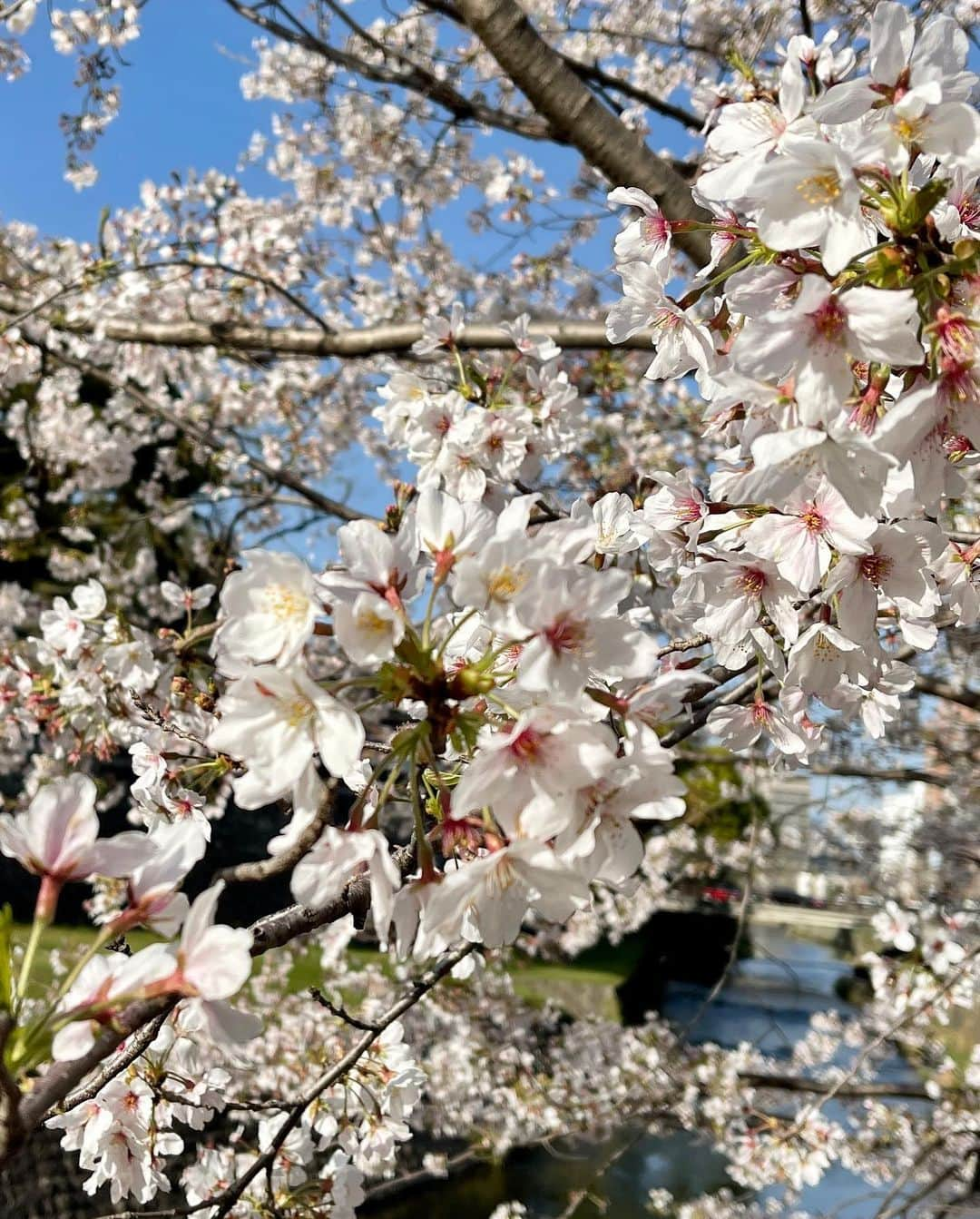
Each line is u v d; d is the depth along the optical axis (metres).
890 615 1.87
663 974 15.50
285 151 7.48
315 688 1.07
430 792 1.42
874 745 7.73
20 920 11.87
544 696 1.16
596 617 1.13
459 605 1.31
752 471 1.30
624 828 1.16
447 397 3.02
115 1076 1.83
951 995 4.88
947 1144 6.12
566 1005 11.54
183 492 11.56
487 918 1.16
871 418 1.31
